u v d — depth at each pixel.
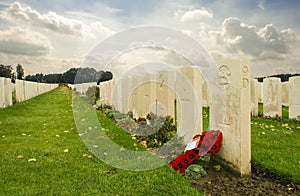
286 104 4.86
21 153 1.91
